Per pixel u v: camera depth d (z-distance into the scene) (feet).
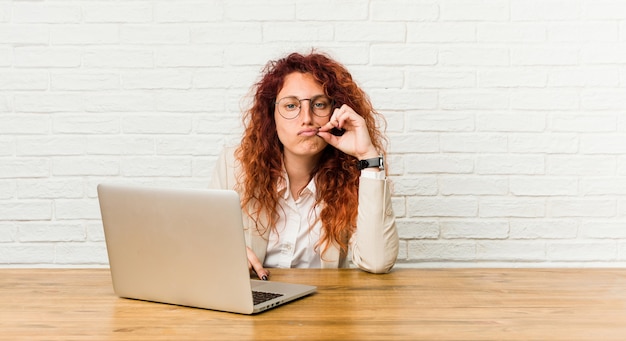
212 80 8.09
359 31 8.07
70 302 4.39
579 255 8.17
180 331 3.70
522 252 8.18
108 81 8.14
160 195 4.14
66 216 8.18
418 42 8.09
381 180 5.55
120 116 8.15
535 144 8.14
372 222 5.46
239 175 6.55
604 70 8.09
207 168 8.14
